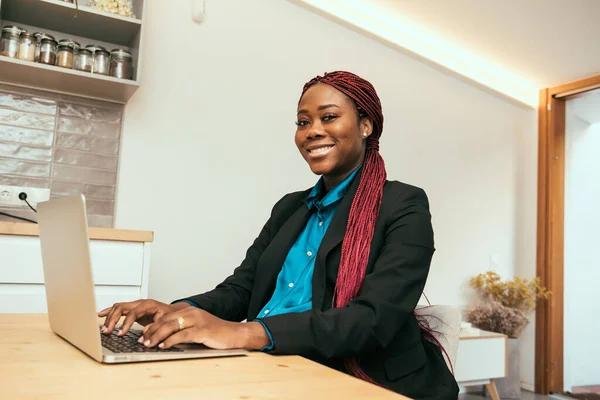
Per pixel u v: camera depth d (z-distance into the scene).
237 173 2.95
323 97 1.27
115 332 0.96
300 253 1.25
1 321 1.09
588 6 3.17
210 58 2.93
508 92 4.09
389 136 3.54
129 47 2.68
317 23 3.29
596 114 3.86
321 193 1.34
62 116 2.57
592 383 3.70
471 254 3.86
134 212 2.69
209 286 2.84
